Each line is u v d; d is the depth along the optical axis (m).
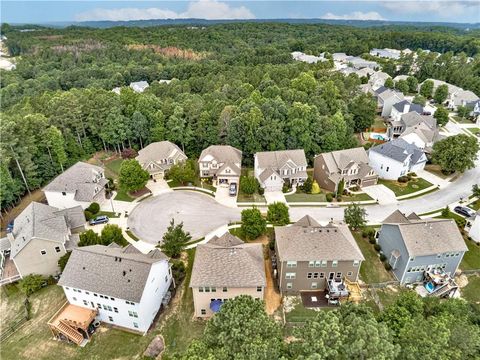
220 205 56.22
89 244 42.38
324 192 60.72
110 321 35.38
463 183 61.94
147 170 63.75
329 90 84.44
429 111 98.81
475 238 46.56
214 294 34.00
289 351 22.20
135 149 77.62
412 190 60.16
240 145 71.25
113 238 44.12
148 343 32.88
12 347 33.62
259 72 112.62
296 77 105.56
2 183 53.22
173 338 33.22
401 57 145.12
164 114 76.44
